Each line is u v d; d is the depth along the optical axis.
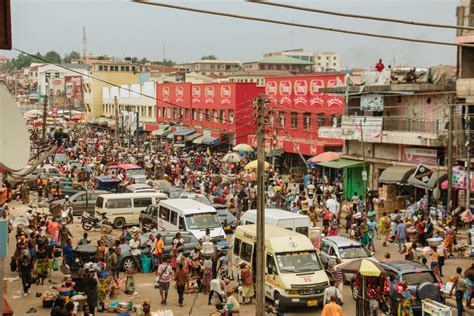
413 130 39.75
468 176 32.66
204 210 29.83
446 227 29.12
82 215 36.44
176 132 73.12
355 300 22.58
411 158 39.84
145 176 50.38
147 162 56.12
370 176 43.34
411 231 30.16
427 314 19.16
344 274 24.14
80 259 21.50
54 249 26.41
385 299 20.58
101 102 112.00
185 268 23.83
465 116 36.19
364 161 39.47
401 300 19.47
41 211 39.34
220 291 21.50
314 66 173.12
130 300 22.19
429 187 35.28
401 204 38.22
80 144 71.88
